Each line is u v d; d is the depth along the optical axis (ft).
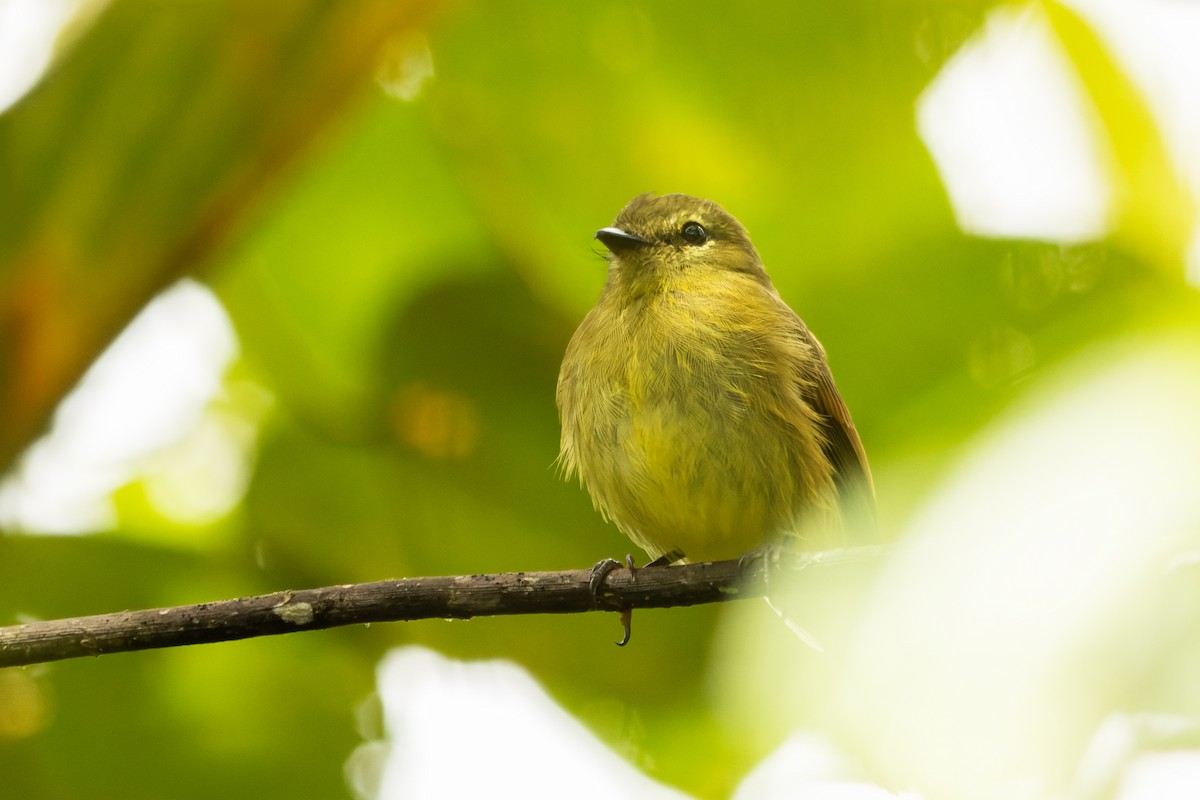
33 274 28.58
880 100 35.86
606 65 36.42
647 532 33.12
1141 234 31.63
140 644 23.52
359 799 36.09
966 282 33.60
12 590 36.14
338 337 39.11
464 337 38.91
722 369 31.94
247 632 23.90
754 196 36.42
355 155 38.01
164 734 35.94
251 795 35.83
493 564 38.45
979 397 27.91
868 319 34.83
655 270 33.83
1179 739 18.80
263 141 29.35
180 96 28.91
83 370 29.09
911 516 12.00
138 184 28.84
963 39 35.17
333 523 38.45
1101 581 10.60
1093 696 12.97
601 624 36.63
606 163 37.14
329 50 29.55
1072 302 31.83
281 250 38.70
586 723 36.47
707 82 36.24
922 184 35.68
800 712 20.59
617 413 32.19
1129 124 32.01
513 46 36.52
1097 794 18.44
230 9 28.99
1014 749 14.16
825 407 33.45
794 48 35.78
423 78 36.99
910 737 15.20
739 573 26.23
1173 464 10.51
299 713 36.42
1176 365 10.85
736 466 31.76
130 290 28.96
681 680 36.01
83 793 35.60
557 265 37.58
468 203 38.68
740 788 33.68
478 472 38.70
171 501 39.01
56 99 28.63
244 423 39.96
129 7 29.01
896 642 13.39
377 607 24.66
